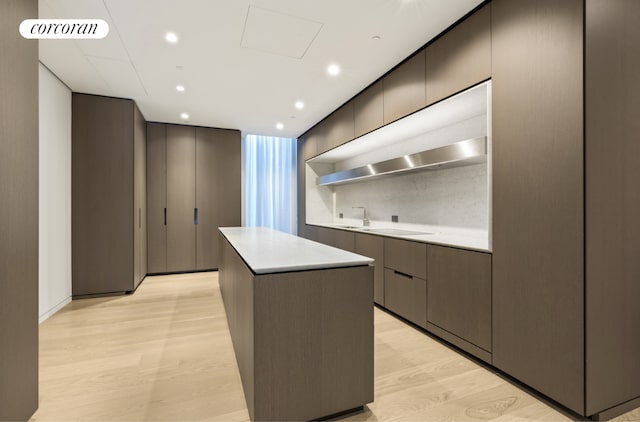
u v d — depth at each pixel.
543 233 1.58
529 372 1.66
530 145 1.64
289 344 1.38
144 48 2.51
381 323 2.76
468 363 2.04
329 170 5.42
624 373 1.51
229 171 5.23
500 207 1.83
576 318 1.44
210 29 2.25
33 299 1.51
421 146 3.35
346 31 2.27
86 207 3.54
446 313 2.26
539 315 1.60
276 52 2.58
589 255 1.41
